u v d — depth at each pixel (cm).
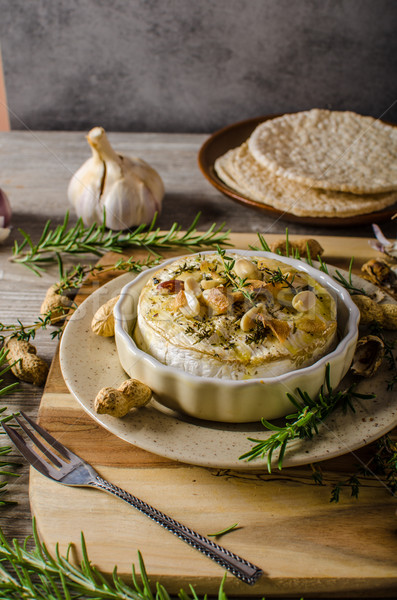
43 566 34
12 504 39
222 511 38
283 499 38
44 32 78
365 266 54
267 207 60
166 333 41
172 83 82
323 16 77
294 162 65
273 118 75
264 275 44
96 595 33
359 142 69
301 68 81
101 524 37
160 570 35
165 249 56
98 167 62
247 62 81
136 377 42
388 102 84
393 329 47
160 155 77
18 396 46
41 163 74
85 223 63
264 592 35
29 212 66
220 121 86
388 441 40
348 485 39
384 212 59
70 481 39
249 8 76
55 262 58
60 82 82
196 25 77
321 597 36
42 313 51
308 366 41
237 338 40
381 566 35
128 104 84
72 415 43
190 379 39
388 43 79
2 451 40
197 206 68
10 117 85
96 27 78
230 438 39
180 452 38
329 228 64
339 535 37
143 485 39
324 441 39
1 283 56
